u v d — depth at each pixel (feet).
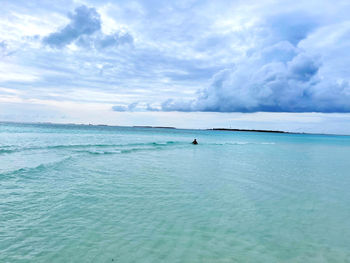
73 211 21.43
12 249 14.65
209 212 22.31
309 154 86.02
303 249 15.79
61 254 14.32
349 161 67.62
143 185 31.50
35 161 45.29
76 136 122.21
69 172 37.27
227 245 16.10
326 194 30.01
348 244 16.76
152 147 89.25
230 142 153.28
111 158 54.60
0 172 34.55
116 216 20.65
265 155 76.84
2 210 20.80
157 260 13.99
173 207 23.38
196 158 61.77
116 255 14.39
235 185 33.22
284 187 33.01
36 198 24.45
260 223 20.02
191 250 15.29
